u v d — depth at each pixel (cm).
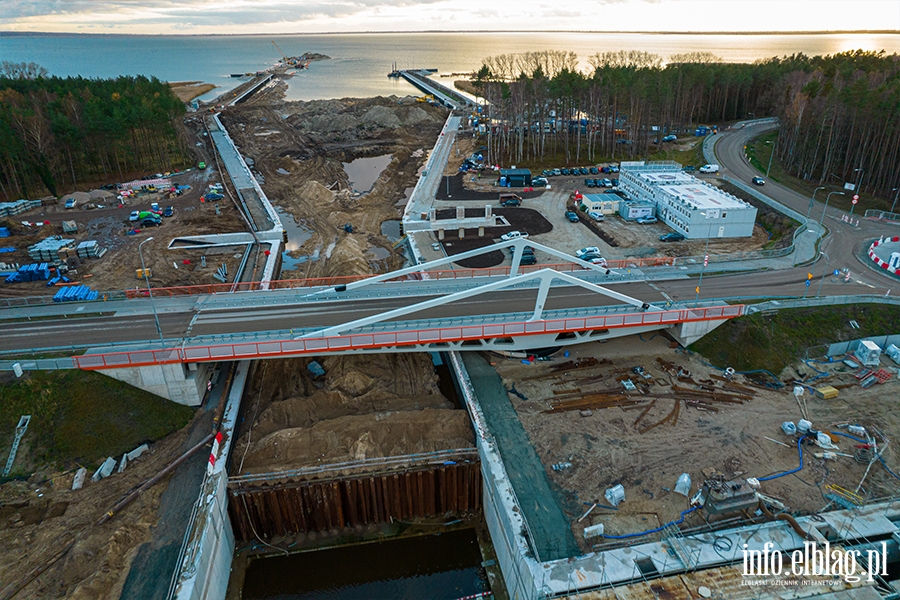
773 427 4656
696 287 6238
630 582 3322
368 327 5238
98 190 10900
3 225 8788
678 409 4878
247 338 5131
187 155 13850
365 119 18538
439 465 4422
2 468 4162
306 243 9044
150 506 3975
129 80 17662
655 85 13250
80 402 4531
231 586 4041
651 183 9650
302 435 4566
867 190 9969
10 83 14775
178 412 4834
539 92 12825
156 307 5878
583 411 4856
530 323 5100
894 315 5781
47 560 3578
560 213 9569
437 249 8088
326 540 4391
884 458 4316
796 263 6988
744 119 16875
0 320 5631
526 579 3453
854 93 10344
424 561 4231
